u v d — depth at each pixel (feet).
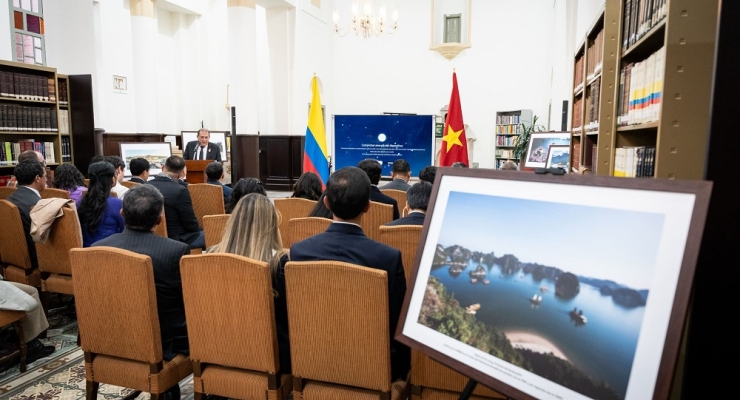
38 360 9.20
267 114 37.55
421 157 20.54
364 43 42.78
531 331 3.11
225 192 15.93
